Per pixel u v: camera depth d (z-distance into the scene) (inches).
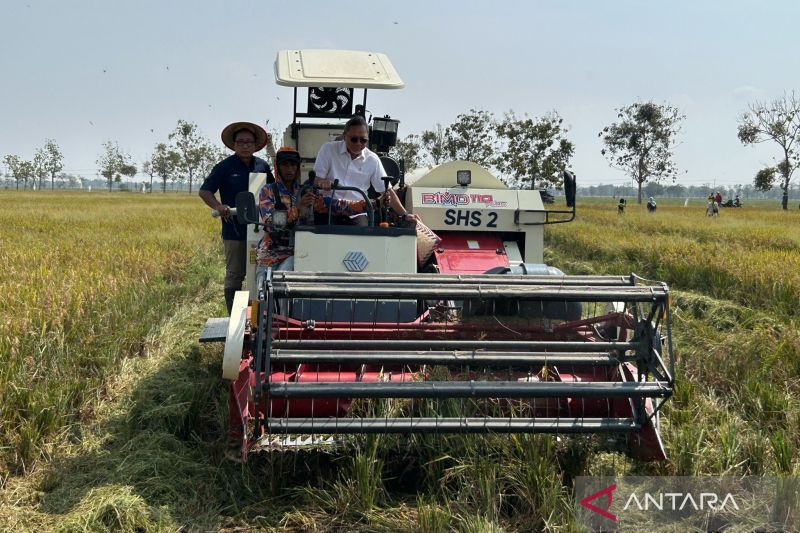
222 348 290.0
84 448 195.3
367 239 226.2
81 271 417.1
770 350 277.9
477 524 150.6
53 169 5152.6
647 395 167.9
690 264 534.0
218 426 214.7
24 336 256.8
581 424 173.5
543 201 347.3
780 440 184.4
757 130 2564.0
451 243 334.0
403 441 181.8
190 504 166.7
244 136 298.2
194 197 2834.6
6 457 185.8
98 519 154.7
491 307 201.9
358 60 341.1
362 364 180.1
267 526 159.8
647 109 2851.9
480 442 179.3
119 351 271.4
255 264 286.4
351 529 158.2
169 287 419.5
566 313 206.5
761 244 782.5
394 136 352.2
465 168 339.0
